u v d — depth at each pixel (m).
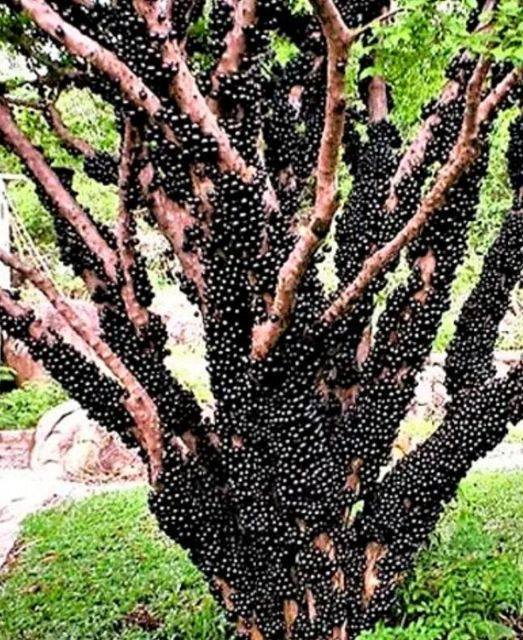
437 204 2.53
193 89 2.60
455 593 3.48
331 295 3.21
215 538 3.14
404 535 3.23
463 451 3.21
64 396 11.20
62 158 3.88
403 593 3.53
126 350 3.19
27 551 5.96
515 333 12.04
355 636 3.19
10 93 3.47
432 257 3.11
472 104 2.28
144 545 5.79
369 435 3.17
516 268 3.33
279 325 2.68
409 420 9.51
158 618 4.45
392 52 2.89
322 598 3.08
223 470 3.17
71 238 3.18
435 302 3.13
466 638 3.19
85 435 8.99
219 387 2.99
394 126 3.33
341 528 3.14
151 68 2.56
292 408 2.88
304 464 2.95
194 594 4.68
